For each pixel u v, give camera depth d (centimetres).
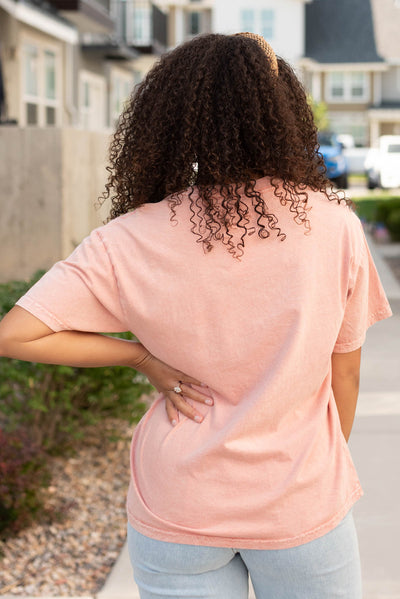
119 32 2367
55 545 377
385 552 338
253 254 156
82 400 475
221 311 157
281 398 156
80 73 2052
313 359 157
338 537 161
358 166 3850
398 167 2761
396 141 2812
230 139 155
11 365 437
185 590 162
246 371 158
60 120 1869
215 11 4466
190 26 4566
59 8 1759
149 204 163
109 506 420
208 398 162
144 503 164
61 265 162
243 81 156
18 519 383
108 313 162
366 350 710
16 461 384
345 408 175
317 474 158
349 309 163
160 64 165
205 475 157
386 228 1562
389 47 4906
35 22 1564
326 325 157
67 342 163
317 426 160
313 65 4656
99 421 502
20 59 1587
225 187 156
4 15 1520
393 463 441
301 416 160
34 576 347
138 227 161
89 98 2169
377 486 410
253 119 155
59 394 446
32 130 779
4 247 789
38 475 405
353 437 484
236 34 167
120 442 502
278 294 156
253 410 155
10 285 481
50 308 159
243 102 155
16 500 388
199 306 157
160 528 160
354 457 451
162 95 162
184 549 159
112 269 160
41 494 411
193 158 159
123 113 172
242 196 157
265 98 156
